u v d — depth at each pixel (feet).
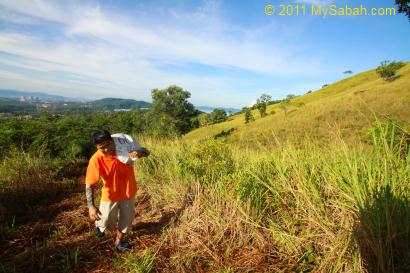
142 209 16.56
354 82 247.50
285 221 11.31
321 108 105.70
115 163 11.21
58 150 34.22
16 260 11.35
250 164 17.20
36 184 21.43
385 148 10.96
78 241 13.01
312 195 11.68
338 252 9.15
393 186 9.57
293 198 12.56
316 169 13.15
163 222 14.40
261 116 197.88
